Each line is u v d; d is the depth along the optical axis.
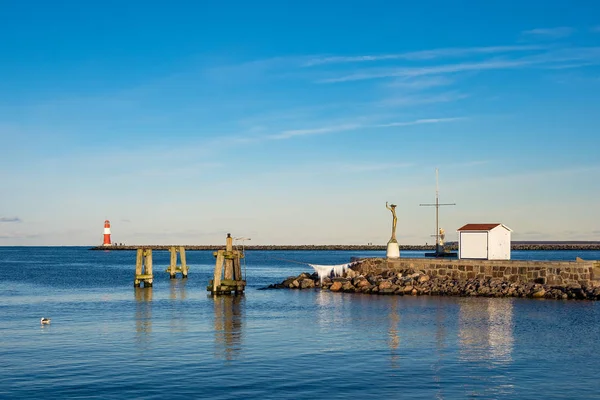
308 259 185.25
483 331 35.81
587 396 22.92
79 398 23.00
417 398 22.81
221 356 29.53
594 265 53.41
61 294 63.31
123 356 29.67
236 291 59.81
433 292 55.59
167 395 23.30
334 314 43.72
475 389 23.83
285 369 26.91
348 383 24.72
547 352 30.05
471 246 61.03
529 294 51.94
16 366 27.72
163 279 87.44
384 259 63.84
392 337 34.16
